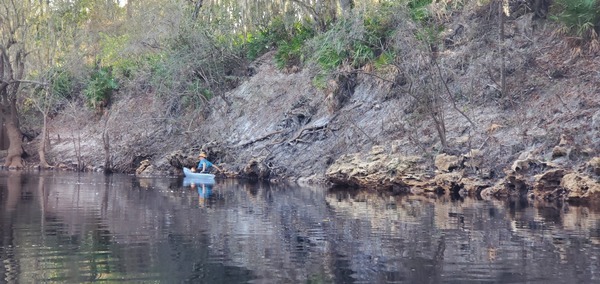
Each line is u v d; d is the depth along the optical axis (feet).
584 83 95.30
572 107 91.97
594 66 97.76
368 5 130.31
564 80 98.89
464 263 39.47
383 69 123.03
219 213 66.13
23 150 191.21
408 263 39.52
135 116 185.37
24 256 41.96
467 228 53.72
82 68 206.59
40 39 199.52
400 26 115.85
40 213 66.13
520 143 89.97
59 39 205.87
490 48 114.11
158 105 173.06
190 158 143.02
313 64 139.33
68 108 216.54
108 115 194.80
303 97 140.87
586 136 82.53
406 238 48.78
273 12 163.43
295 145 128.67
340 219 60.34
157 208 71.26
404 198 82.23
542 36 111.34
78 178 132.87
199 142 155.22
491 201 76.79
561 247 44.60
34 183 114.93
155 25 170.50
